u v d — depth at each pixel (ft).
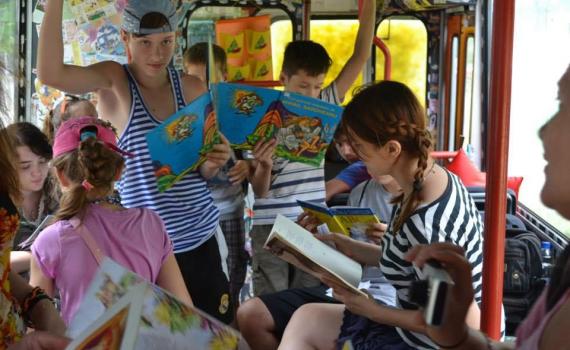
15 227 6.79
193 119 9.77
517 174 18.28
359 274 8.51
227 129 10.84
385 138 8.18
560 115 4.32
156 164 9.87
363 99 8.36
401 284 8.33
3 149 6.79
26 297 7.43
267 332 10.83
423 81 22.80
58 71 10.03
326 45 22.94
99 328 4.75
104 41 20.62
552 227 17.34
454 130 22.35
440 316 4.60
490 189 7.72
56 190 12.60
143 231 9.06
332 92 14.29
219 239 11.48
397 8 22.35
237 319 11.07
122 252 8.80
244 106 10.67
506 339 12.29
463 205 8.27
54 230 8.76
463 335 5.54
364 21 14.34
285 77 13.37
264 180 12.58
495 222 7.69
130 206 10.80
